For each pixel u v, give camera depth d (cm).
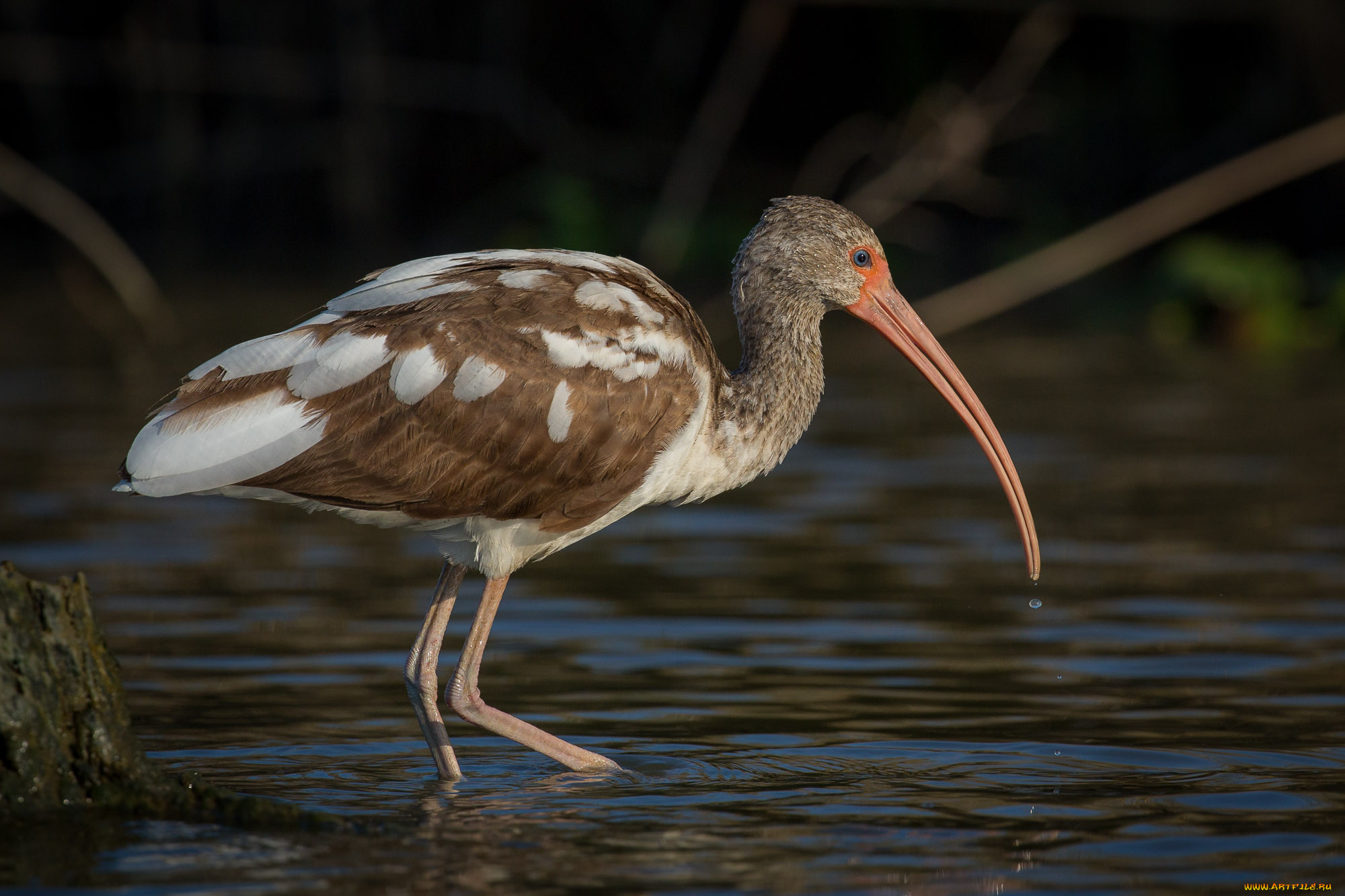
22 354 2394
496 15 3528
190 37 3553
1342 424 1891
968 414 1093
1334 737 927
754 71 3170
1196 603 1230
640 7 3606
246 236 3716
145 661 1095
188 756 905
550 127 3581
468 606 1260
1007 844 750
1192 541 1416
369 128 3575
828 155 3475
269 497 898
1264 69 3127
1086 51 3447
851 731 954
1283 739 924
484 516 921
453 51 3572
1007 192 3278
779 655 1120
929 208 3356
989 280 1912
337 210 3628
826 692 1035
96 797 790
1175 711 983
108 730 798
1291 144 1934
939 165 2828
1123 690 1028
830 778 865
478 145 3675
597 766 893
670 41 3562
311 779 870
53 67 3547
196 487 852
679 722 978
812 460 1800
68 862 718
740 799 829
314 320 898
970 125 2900
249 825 775
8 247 3812
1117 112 3306
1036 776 862
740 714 993
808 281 1042
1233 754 900
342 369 875
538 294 911
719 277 3136
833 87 3591
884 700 1017
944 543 1434
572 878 704
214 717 981
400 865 719
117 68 3603
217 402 864
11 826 763
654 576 1347
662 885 695
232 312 2697
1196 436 1841
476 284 909
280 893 682
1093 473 1675
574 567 1382
